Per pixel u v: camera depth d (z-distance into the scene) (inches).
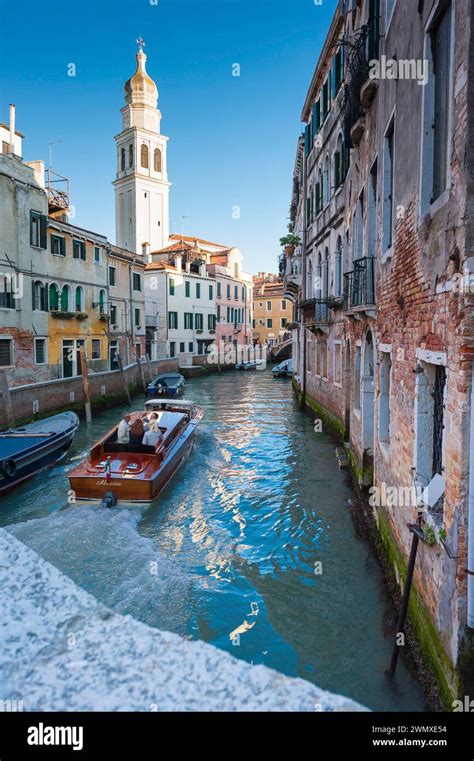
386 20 267.4
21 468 397.1
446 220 147.9
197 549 286.5
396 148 227.8
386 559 241.6
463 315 133.2
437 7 157.2
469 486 133.9
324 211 635.5
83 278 916.0
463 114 133.0
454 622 137.9
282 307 2353.6
